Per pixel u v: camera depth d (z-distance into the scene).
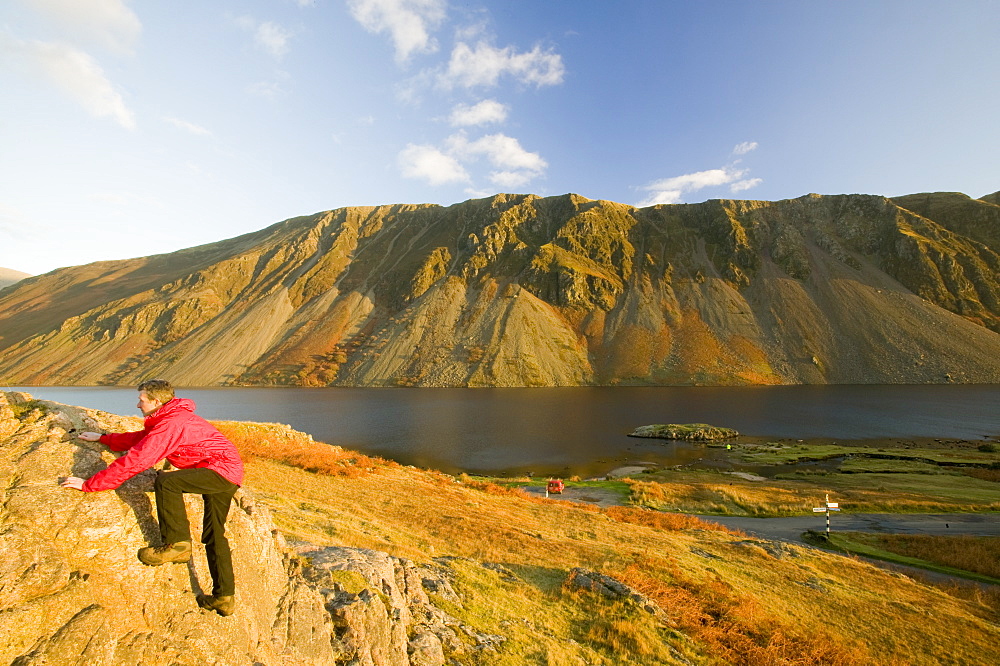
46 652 3.65
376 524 19.45
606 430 87.25
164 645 4.43
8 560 3.89
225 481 4.82
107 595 4.29
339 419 96.88
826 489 47.88
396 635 8.41
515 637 11.07
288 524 15.09
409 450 70.19
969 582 26.41
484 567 16.39
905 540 32.69
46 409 5.17
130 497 4.86
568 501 39.56
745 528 36.47
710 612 16.78
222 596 4.89
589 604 14.97
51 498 4.33
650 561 20.66
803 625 17.50
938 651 17.28
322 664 6.45
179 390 175.38
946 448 69.69
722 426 91.00
